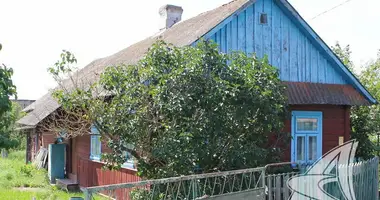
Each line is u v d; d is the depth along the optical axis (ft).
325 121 42.57
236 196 23.89
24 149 113.80
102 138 29.96
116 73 28.78
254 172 26.66
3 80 25.52
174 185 24.30
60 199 40.86
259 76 28.35
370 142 46.98
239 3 40.19
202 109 25.94
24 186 51.65
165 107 26.45
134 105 27.94
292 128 40.52
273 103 28.17
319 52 43.11
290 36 41.73
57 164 56.70
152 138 27.99
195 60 26.73
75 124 36.40
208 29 36.60
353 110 47.93
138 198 27.14
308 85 41.32
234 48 38.52
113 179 41.78
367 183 32.83
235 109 26.13
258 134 29.17
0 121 27.45
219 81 25.99
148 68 28.07
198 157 25.61
